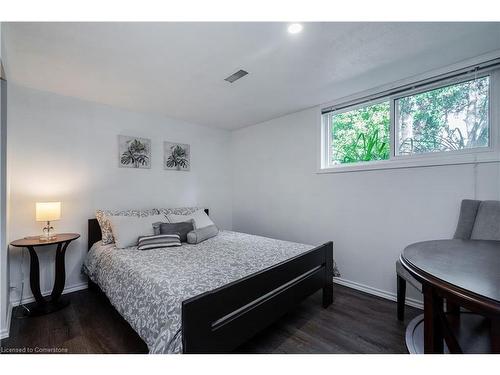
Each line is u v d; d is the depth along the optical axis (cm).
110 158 299
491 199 189
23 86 241
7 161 193
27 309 223
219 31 160
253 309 154
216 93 266
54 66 204
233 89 256
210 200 406
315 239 309
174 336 121
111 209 298
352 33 164
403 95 239
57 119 261
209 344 126
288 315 215
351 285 275
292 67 211
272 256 209
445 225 211
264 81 238
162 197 347
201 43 173
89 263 253
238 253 220
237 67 209
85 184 279
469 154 201
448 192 209
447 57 196
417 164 225
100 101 286
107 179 296
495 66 186
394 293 242
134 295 164
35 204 245
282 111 328
